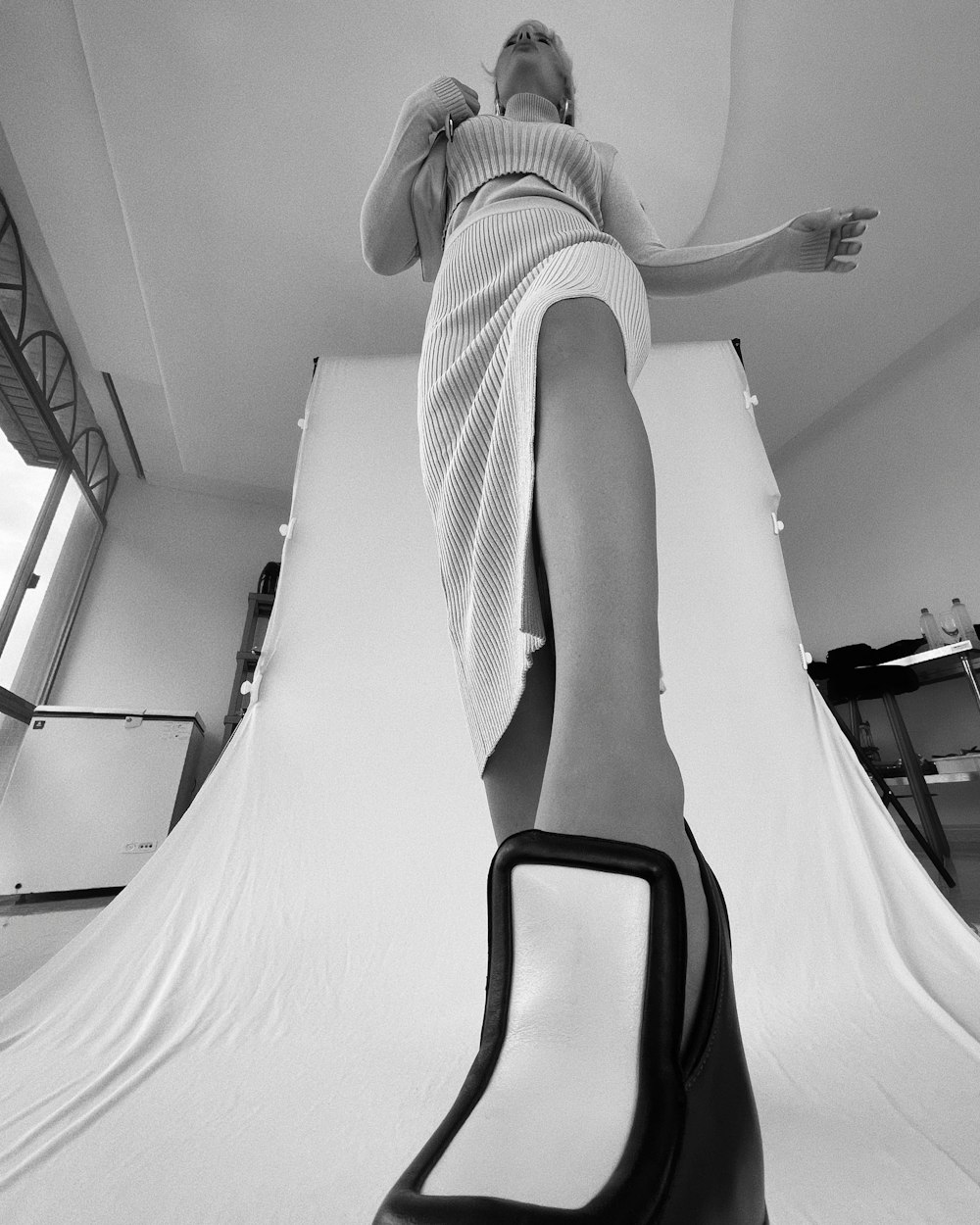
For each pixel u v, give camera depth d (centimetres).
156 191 239
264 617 394
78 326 294
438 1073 64
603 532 32
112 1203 41
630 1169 16
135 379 332
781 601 156
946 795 287
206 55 206
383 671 151
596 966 21
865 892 104
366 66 211
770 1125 49
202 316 287
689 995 25
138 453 384
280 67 210
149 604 380
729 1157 22
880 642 330
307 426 204
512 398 40
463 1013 81
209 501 419
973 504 302
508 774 45
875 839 114
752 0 210
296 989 87
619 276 45
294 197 243
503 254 51
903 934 96
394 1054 69
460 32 204
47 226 254
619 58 210
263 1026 77
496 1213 14
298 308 286
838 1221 36
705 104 222
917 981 82
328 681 149
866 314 309
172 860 113
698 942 26
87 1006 82
